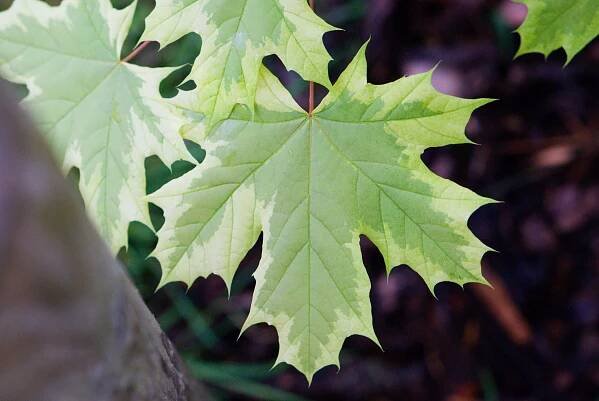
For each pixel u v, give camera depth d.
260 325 1.00
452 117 0.67
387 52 1.05
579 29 0.68
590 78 1.04
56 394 0.55
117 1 0.96
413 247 0.68
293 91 1.00
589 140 1.01
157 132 0.68
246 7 0.66
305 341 0.68
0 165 0.44
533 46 0.69
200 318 0.96
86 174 0.69
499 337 0.97
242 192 0.68
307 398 0.97
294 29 0.66
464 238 0.67
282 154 0.68
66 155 0.69
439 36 1.06
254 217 0.68
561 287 0.98
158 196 0.68
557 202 1.00
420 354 0.98
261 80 0.68
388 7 1.04
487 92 1.03
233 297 1.00
